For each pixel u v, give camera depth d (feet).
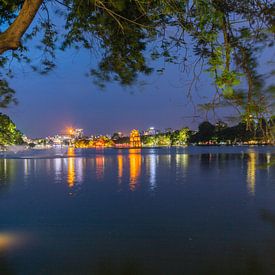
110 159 298.56
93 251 42.16
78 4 19.22
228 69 14.49
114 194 91.20
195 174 147.74
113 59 20.97
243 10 15.14
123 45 20.53
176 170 171.22
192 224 55.88
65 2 20.04
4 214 64.75
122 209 69.36
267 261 38.70
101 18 19.43
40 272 35.63
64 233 50.52
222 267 37.06
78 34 21.16
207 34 14.83
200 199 81.51
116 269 36.83
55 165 224.33
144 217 61.52
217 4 15.12
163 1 15.25
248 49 14.94
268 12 14.90
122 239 47.34
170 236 48.70
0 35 15.15
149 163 231.50
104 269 36.81
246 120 14.65
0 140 107.04
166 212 65.82
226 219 59.16
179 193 91.81
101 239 47.06
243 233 49.85
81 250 42.63
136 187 105.91
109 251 42.11
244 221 57.47
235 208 69.36
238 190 96.58
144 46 20.31
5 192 96.78
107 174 154.10
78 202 78.69
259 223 55.88
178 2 15.14
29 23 15.31
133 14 18.84
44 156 387.34
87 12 19.54
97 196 87.97
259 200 79.20
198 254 41.16
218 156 313.32
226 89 14.24
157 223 56.54
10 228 53.16
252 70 14.64
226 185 108.27
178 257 40.27
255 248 43.14
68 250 42.65
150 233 50.19
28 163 249.96
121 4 16.65
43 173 163.53
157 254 41.14
